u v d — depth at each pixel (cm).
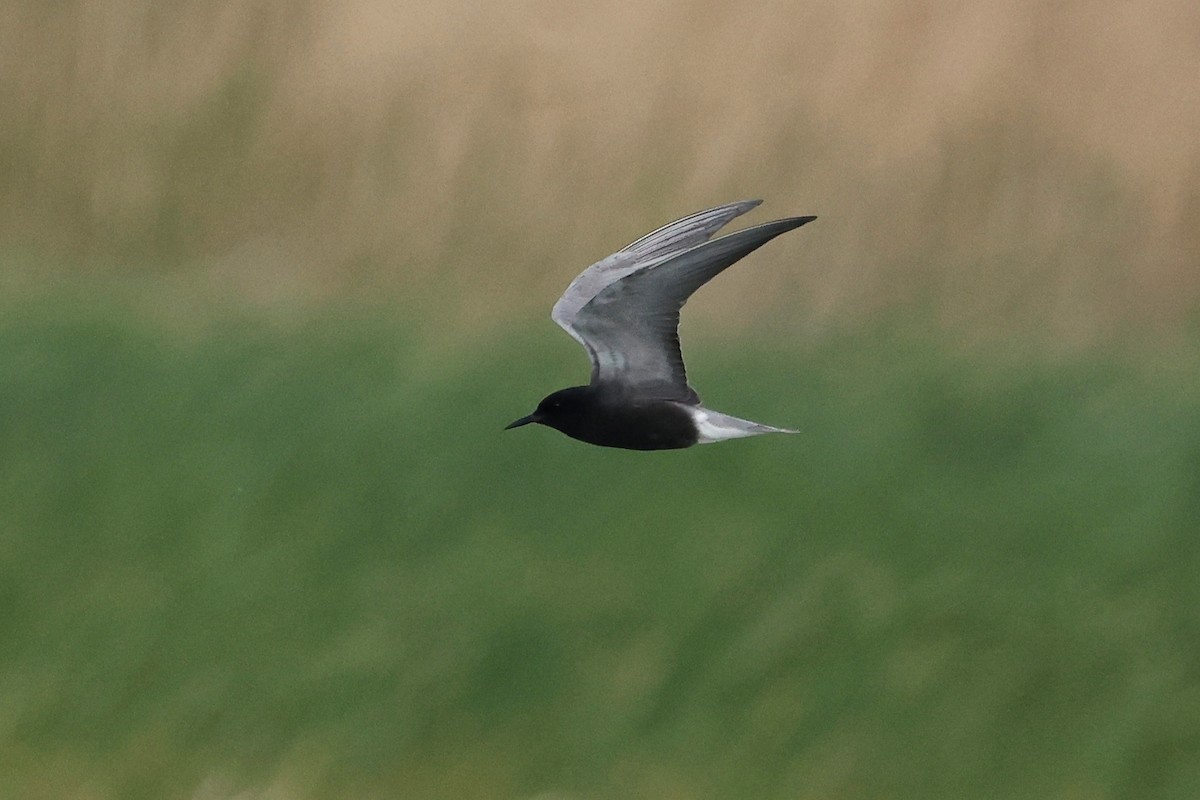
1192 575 1162
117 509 1199
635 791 1005
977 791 1015
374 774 1016
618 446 880
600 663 1063
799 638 1075
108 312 1570
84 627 1093
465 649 1069
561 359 1462
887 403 1416
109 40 1894
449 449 1254
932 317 1739
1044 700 1060
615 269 883
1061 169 1811
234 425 1297
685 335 1670
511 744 1028
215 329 1530
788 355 1597
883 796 1018
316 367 1395
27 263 1811
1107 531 1205
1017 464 1334
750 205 903
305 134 1847
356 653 1061
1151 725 1037
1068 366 1578
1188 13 1853
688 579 1123
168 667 1070
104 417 1317
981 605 1113
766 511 1197
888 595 1106
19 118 1884
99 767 1009
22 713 1036
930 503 1230
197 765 1019
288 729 1030
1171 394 1480
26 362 1402
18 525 1184
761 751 1027
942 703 1048
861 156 1802
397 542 1173
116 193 1866
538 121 1814
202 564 1144
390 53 1848
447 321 1630
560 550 1162
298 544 1160
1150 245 1806
